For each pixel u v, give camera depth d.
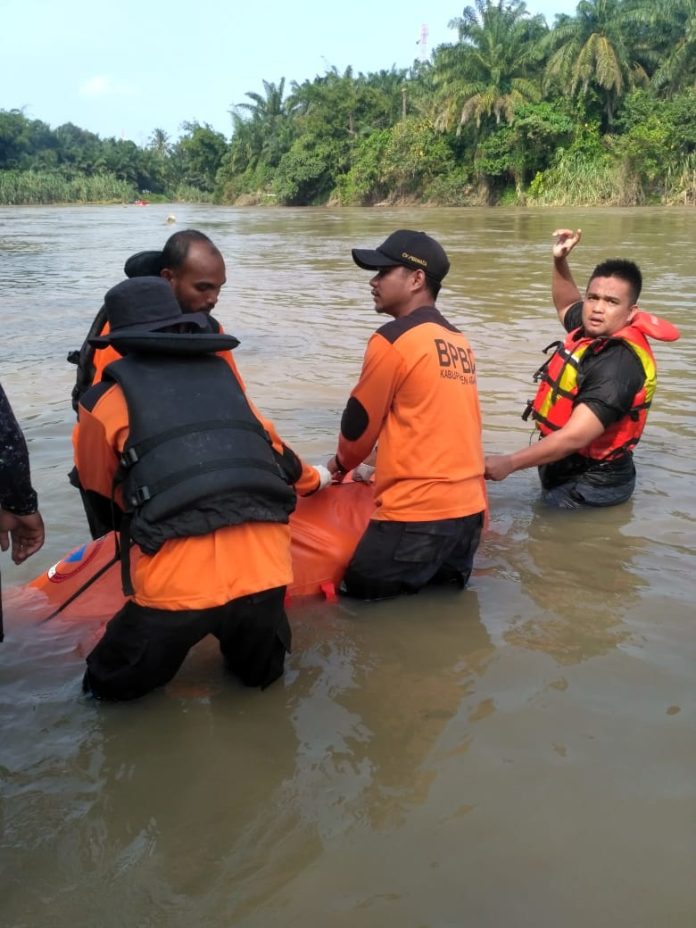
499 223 27.80
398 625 3.26
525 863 2.07
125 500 2.69
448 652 3.05
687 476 4.73
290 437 5.36
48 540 3.90
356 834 2.17
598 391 4.09
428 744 2.53
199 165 90.25
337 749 2.52
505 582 3.58
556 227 24.45
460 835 2.16
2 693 2.83
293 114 78.00
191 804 2.30
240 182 77.31
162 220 39.38
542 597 3.44
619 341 4.16
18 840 2.17
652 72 44.38
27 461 2.58
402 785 2.36
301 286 13.27
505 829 2.18
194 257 3.36
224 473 2.60
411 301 3.61
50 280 14.38
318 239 23.97
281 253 19.45
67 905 1.97
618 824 2.19
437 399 3.38
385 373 3.40
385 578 3.42
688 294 10.70
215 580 2.60
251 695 2.82
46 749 2.54
